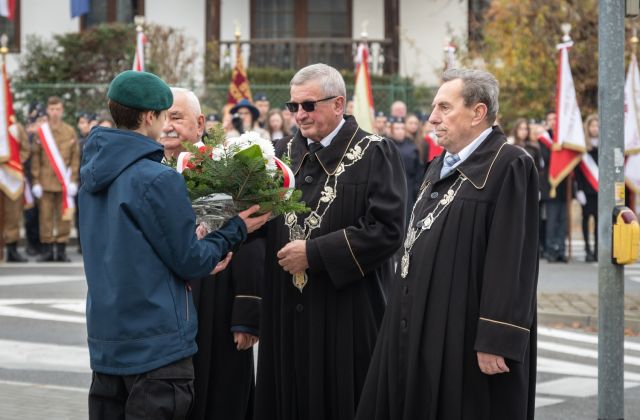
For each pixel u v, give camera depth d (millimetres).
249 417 6242
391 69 26609
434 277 5016
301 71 5887
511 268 4828
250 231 5250
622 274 6773
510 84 23234
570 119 16141
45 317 11352
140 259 4656
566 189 16609
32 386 8320
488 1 26859
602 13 6844
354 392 5812
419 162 15734
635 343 10531
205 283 5984
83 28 26484
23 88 21016
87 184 4781
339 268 5645
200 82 23812
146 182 4672
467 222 4977
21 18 26344
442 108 5125
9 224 16172
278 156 6035
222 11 26891
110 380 4793
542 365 9430
